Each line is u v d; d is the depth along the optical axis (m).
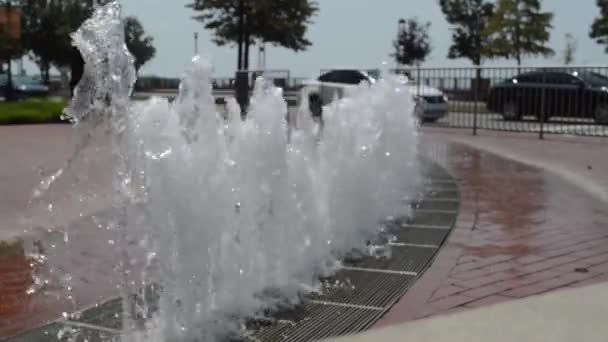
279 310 4.33
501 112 18.61
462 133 18.44
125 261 4.03
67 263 5.36
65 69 47.47
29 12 44.94
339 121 5.84
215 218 3.82
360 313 4.33
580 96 17.44
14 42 34.97
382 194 6.79
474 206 7.99
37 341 3.86
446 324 4.16
